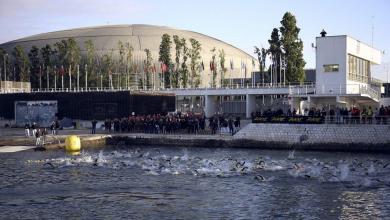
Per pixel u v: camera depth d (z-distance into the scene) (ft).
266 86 384.47
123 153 204.03
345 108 226.58
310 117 215.51
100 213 107.76
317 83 249.14
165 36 524.52
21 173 156.66
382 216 104.27
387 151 201.26
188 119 260.42
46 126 323.57
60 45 561.84
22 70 583.99
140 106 314.14
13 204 115.85
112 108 308.40
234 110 414.00
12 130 309.63
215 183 138.82
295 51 380.17
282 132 220.02
